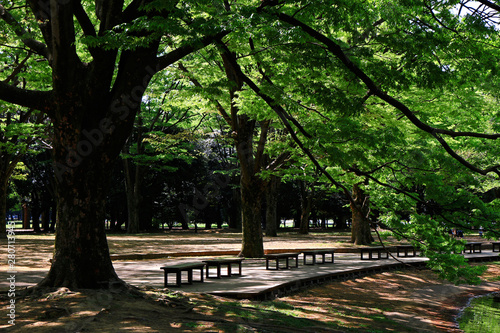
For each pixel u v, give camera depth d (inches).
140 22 252.1
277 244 944.3
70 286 286.5
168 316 255.1
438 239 370.6
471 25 294.8
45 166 1465.3
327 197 1740.9
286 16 288.4
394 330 342.3
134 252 714.8
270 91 313.3
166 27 247.1
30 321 223.9
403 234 378.3
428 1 307.6
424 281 620.4
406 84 304.3
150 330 219.1
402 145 351.9
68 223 295.3
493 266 802.8
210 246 868.6
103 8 304.3
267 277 463.8
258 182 674.8
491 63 325.7
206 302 315.9
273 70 373.7
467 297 556.7
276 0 290.5
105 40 255.9
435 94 461.1
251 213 685.3
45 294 271.3
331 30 379.6
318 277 492.1
